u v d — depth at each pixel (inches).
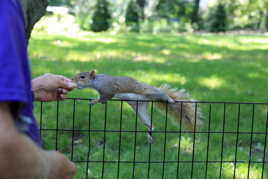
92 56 156.2
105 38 224.4
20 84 19.9
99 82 63.8
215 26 347.9
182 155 72.8
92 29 315.9
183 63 145.2
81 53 161.9
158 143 77.9
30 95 24.2
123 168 68.1
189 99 63.8
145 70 128.3
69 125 82.4
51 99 40.8
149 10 362.0
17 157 19.1
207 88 110.3
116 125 83.3
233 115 90.4
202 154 73.2
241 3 380.8
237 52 188.7
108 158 71.1
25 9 52.9
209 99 100.0
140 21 339.6
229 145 78.5
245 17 381.7
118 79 63.4
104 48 181.3
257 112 93.2
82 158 71.4
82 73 64.2
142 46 195.8
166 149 75.0
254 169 69.9
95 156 71.6
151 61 148.3
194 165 69.8
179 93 63.9
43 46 175.2
